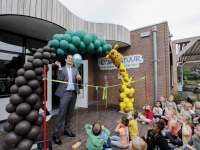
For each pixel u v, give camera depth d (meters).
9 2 2.50
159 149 1.67
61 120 2.29
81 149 2.04
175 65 5.21
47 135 2.50
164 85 4.39
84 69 4.88
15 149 1.81
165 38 4.36
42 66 2.07
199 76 16.64
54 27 3.27
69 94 2.37
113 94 5.68
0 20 2.84
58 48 2.31
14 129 1.81
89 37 2.55
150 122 3.13
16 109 1.75
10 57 3.58
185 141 1.95
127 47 5.18
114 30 4.50
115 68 5.62
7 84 3.48
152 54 4.59
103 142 1.74
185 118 1.96
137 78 4.93
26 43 3.96
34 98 1.85
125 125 2.09
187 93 7.98
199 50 6.88
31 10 2.64
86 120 3.43
